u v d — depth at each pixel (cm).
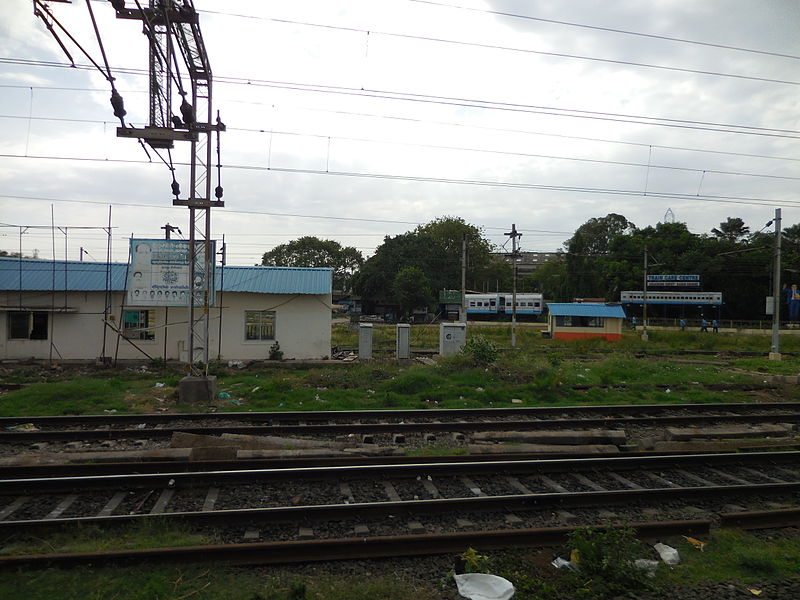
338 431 1116
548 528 607
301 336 2388
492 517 681
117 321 2280
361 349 2411
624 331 5384
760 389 1830
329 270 2530
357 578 530
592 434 1046
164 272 1864
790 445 1060
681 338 4419
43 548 574
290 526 642
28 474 787
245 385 1712
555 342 3900
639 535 627
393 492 755
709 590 523
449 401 1476
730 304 7188
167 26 1173
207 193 1494
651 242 7794
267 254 8900
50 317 2275
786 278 6856
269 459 856
